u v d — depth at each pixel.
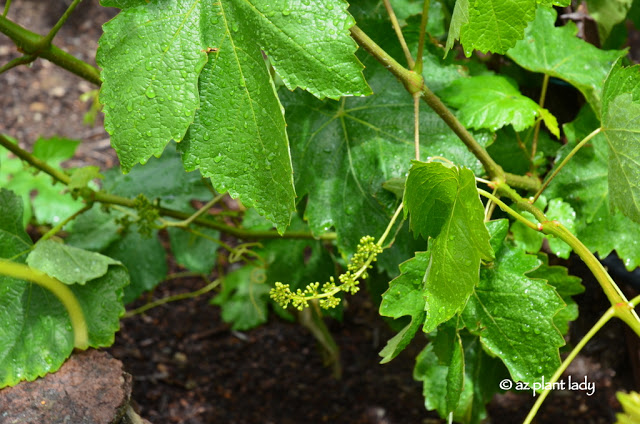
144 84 0.67
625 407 0.61
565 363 0.64
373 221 0.81
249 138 0.67
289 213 0.67
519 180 0.83
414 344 1.31
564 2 0.68
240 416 1.19
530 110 0.82
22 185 1.20
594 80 0.86
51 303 0.79
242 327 1.27
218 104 0.67
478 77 0.85
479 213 0.63
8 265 0.73
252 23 0.67
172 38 0.67
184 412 1.19
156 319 1.39
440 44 0.89
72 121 1.77
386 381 1.26
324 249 0.98
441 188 0.66
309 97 0.83
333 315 0.98
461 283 0.65
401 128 0.82
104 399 0.75
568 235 0.67
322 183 0.81
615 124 0.70
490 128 0.81
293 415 1.20
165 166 1.00
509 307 0.70
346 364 1.30
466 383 0.84
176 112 0.67
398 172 0.81
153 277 1.08
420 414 1.20
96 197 0.90
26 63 0.79
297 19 0.66
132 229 1.08
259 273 1.16
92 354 0.78
